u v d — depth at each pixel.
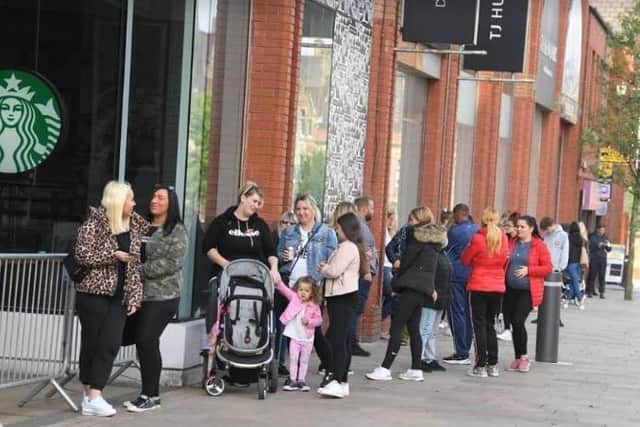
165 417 17.16
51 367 17.23
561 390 23.25
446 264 24.42
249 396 19.52
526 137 49.62
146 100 21.09
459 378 24.02
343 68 28.02
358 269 20.16
